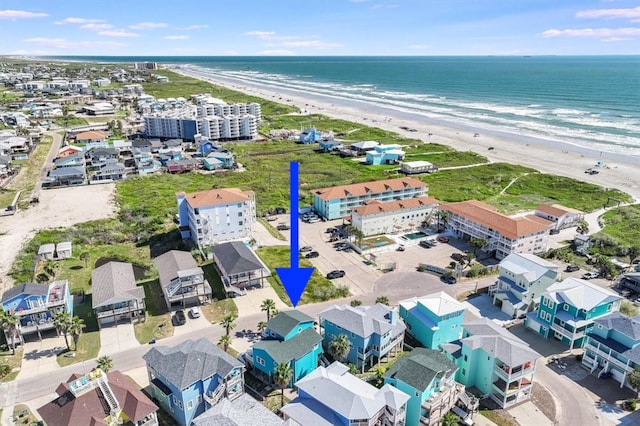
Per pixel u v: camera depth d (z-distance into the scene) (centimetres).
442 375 5031
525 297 7225
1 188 13575
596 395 5581
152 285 8119
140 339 6581
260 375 5806
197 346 5441
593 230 10781
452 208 10625
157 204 12219
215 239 9588
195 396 5038
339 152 18850
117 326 6875
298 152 18788
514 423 5153
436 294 6900
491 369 5434
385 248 9819
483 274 8656
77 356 6200
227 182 14500
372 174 15625
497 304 7619
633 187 14088
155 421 4784
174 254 8144
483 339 5622
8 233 10438
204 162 16425
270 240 10144
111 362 5628
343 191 11550
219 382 5134
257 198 12800
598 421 5178
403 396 4753
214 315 7188
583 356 6103
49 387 5619
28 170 15462
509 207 12300
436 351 5581
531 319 6912
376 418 4572
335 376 5056
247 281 7900
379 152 17325
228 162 16225
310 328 6103
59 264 8956
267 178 15000
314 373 5084
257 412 4500
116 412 4622
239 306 7431
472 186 14212
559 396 5566
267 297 7725
